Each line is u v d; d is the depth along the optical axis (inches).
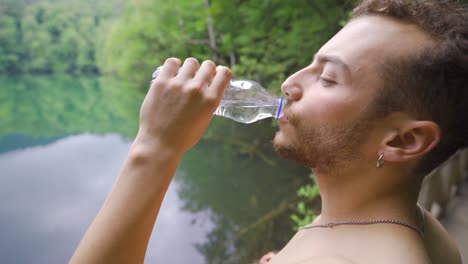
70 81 925.8
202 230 207.5
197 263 178.9
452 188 148.7
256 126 289.0
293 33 275.1
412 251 24.8
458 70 24.8
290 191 233.0
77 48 1016.2
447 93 25.1
